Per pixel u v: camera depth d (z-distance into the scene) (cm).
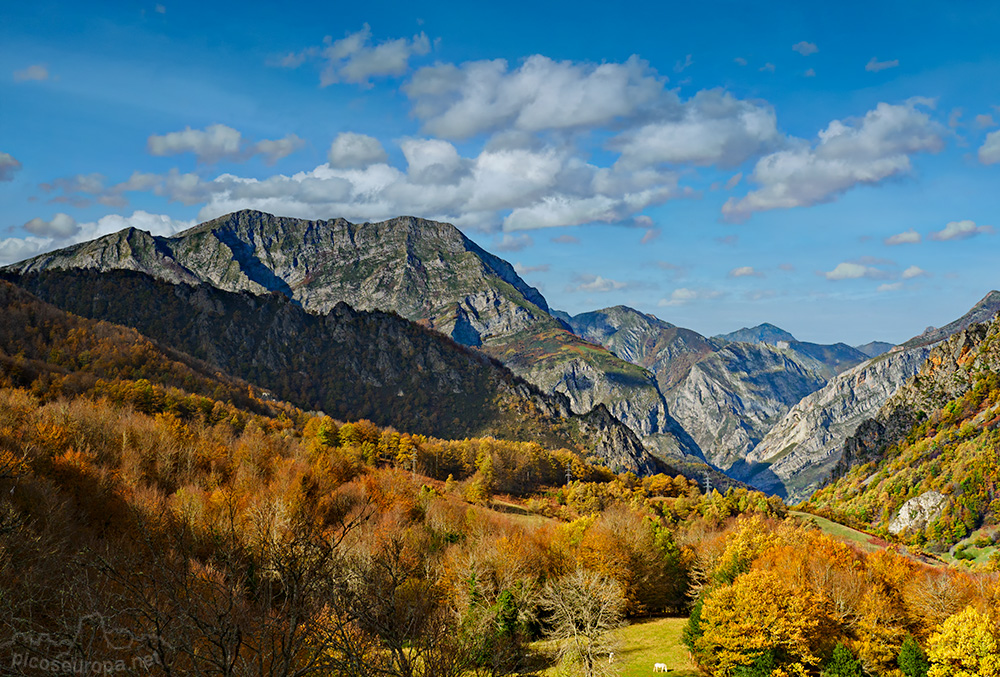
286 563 1333
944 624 7075
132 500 6669
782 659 7425
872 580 8838
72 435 10538
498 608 6322
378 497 9744
